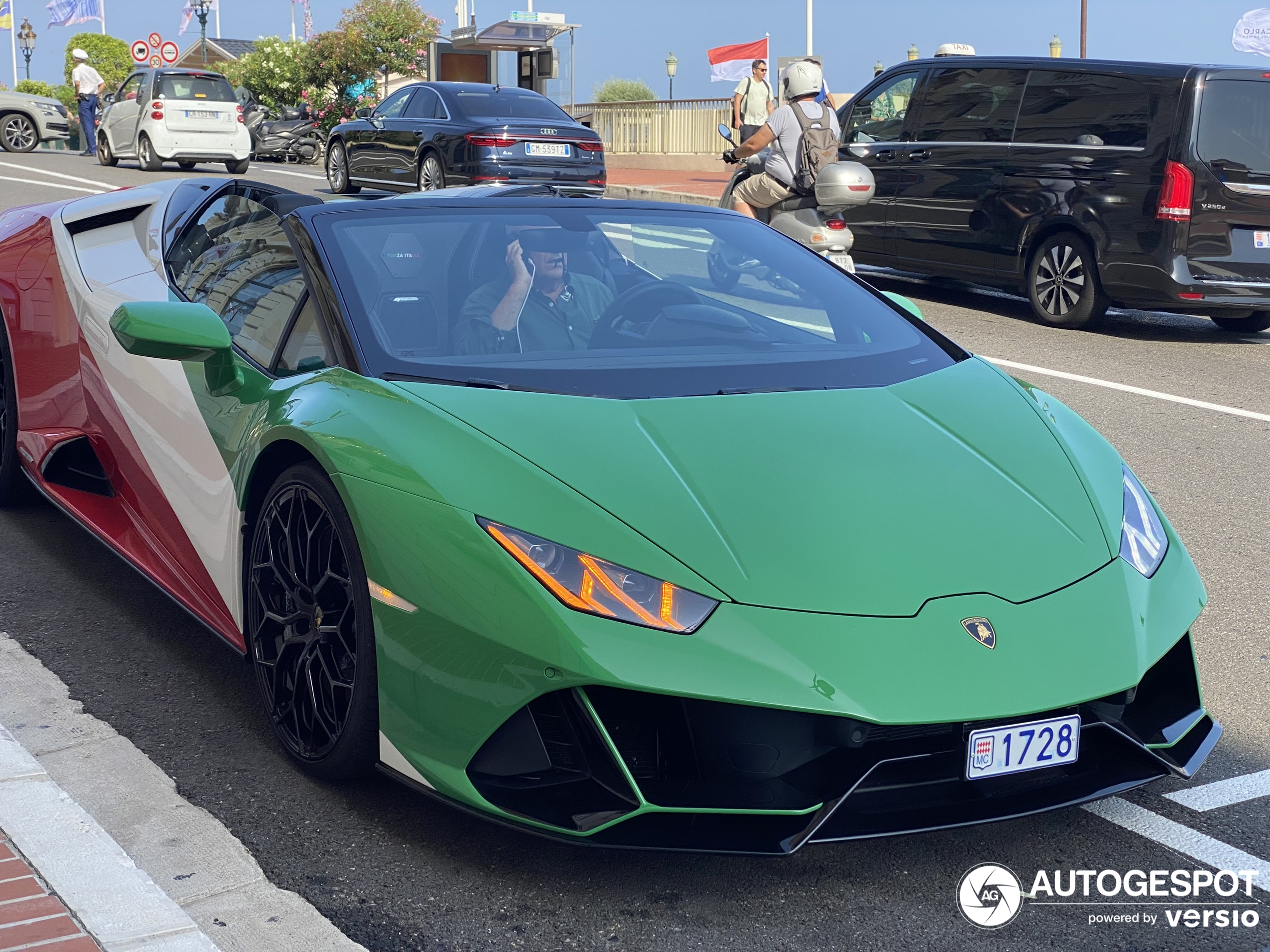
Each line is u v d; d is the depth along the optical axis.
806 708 2.11
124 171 19.05
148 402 3.35
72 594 3.67
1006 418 2.96
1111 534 2.61
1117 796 2.73
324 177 20.03
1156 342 8.56
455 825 2.50
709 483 2.45
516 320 3.07
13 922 2.02
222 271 3.46
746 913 2.26
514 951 2.13
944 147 9.73
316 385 2.75
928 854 2.48
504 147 13.60
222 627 2.99
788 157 8.84
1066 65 9.00
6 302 4.14
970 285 10.66
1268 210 8.41
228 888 2.25
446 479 2.36
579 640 2.14
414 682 2.29
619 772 2.17
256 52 31.16
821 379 3.01
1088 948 2.20
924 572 2.33
